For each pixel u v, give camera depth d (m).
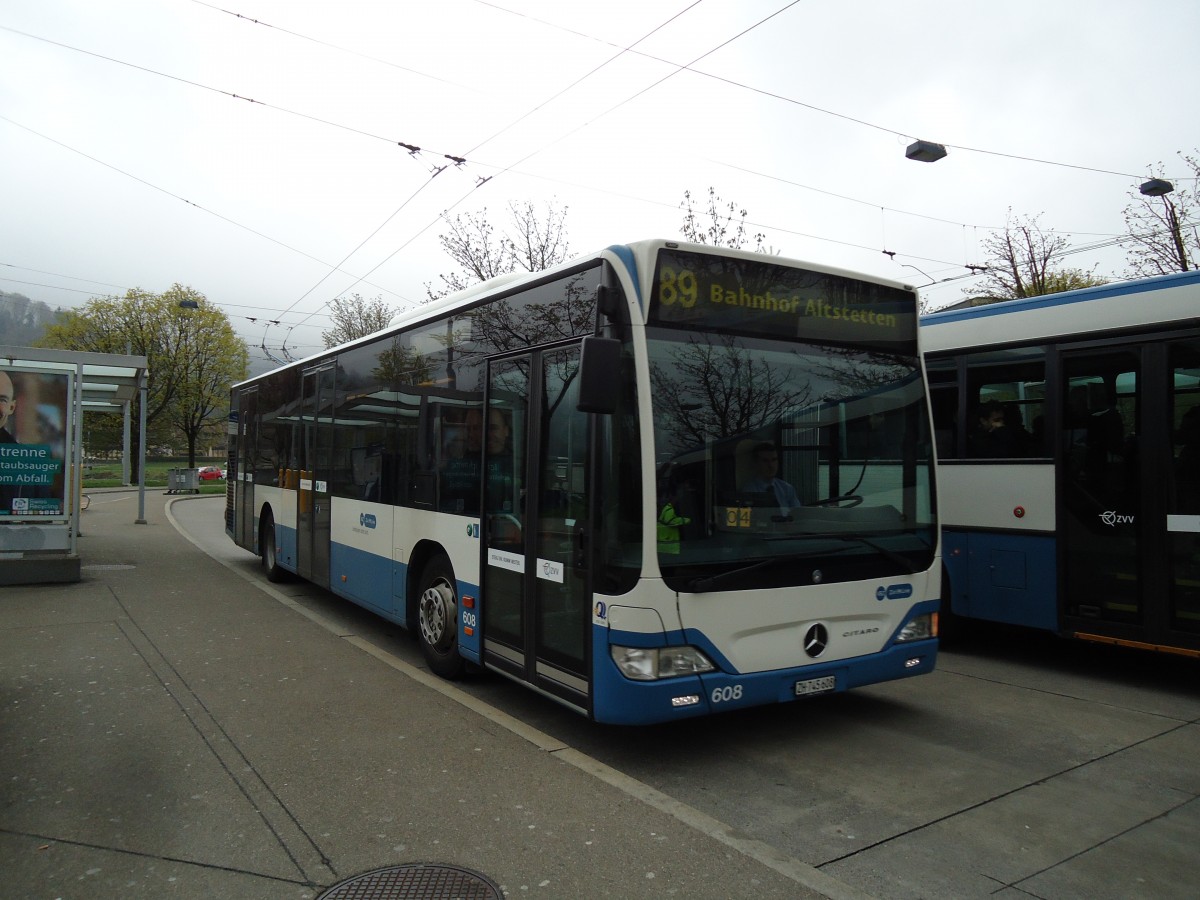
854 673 5.12
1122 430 6.53
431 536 6.79
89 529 18.69
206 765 4.79
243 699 6.09
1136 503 6.39
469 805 4.29
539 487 5.35
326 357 9.50
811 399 5.17
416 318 7.37
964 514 7.60
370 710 5.87
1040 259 23.64
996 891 3.53
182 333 48.53
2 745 5.08
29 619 8.73
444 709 5.92
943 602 7.84
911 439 5.59
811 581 4.95
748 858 3.75
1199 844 3.99
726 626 4.65
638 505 4.51
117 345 47.22
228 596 10.45
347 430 8.79
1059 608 6.86
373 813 4.18
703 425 4.74
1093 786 4.68
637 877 3.56
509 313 5.83
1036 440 7.09
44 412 10.92
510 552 5.66
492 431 5.98
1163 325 6.30
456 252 24.95
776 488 4.96
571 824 4.07
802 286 5.23
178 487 37.66
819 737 5.48
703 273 4.86
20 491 10.84
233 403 14.48
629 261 4.73
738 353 4.94
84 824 4.03
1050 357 7.00
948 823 4.20
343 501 8.76
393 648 7.86
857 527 5.24
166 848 3.79
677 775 4.82
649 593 4.45
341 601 10.30
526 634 5.43
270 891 3.42
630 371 4.61
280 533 11.06
